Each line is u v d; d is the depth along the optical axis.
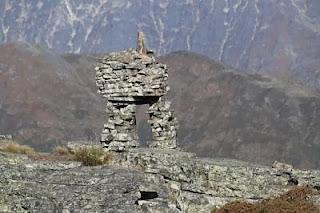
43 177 35.91
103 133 44.91
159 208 33.22
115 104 44.94
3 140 47.38
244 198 34.56
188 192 36.03
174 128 45.44
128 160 40.16
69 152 45.00
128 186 34.91
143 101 45.56
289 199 32.94
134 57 45.00
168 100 45.47
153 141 44.78
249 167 35.19
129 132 44.78
